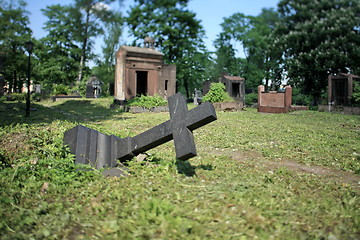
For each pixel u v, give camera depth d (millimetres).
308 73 40438
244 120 18250
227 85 36500
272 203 3977
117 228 3213
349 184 5574
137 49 30828
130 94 30281
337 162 7445
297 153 8477
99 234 3117
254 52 45406
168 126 5340
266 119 19250
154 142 5547
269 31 40281
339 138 11578
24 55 56281
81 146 5902
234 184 5004
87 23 56375
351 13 36594
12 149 6332
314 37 38000
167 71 33875
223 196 4227
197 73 50719
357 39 36438
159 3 47250
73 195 4375
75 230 3287
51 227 3301
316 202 4277
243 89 36938
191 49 48438
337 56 36312
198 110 5035
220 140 10570
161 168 5617
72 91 48938
